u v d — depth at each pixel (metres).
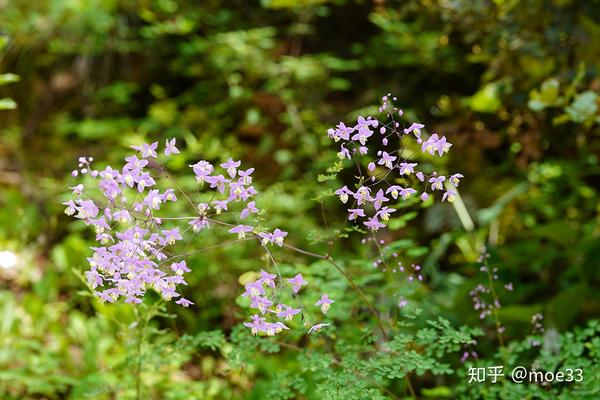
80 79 6.04
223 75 5.16
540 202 4.36
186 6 5.47
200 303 3.67
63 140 5.68
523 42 3.59
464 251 4.18
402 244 2.45
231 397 2.95
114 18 5.60
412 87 5.04
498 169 4.48
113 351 3.54
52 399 3.26
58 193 4.93
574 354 2.35
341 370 2.31
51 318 3.81
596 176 4.39
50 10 5.34
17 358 3.39
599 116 2.98
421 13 4.57
